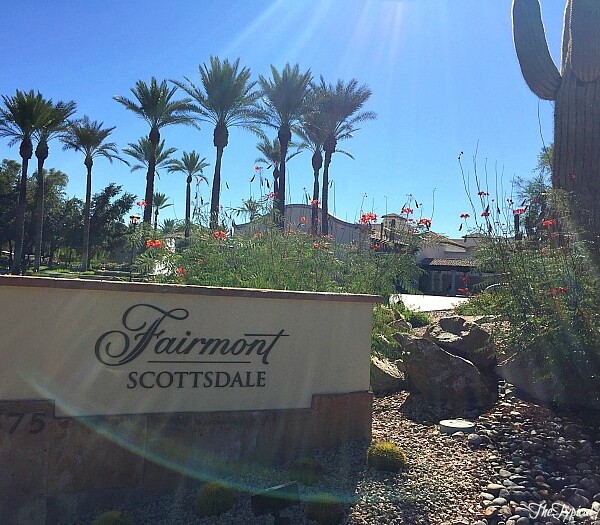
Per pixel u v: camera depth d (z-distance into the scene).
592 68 10.16
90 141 44.09
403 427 6.41
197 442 5.02
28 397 4.50
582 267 6.53
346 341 5.83
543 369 6.62
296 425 5.45
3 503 4.36
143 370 4.89
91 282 4.68
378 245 10.12
